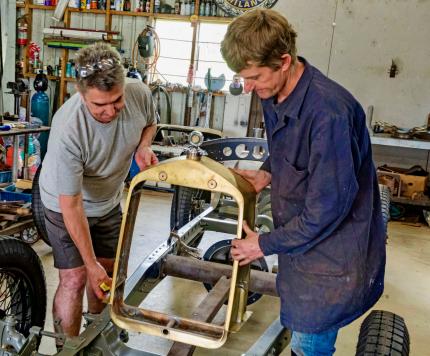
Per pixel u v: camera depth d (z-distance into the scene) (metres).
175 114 6.89
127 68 6.48
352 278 1.47
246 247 1.42
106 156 1.97
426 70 6.19
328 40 6.38
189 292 3.35
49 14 6.98
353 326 3.03
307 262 1.49
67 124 1.82
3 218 3.46
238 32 1.26
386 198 3.40
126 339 2.27
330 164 1.31
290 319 1.55
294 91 1.36
